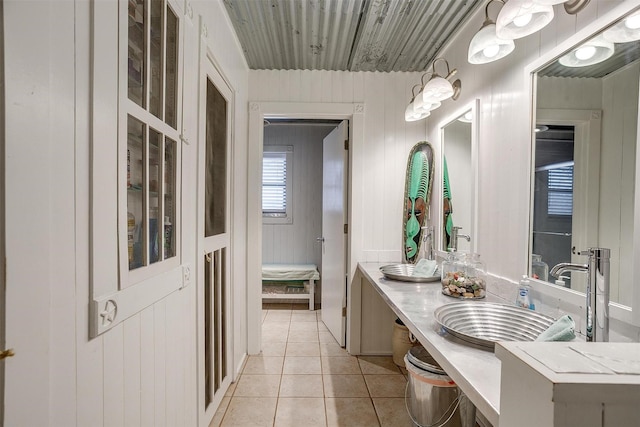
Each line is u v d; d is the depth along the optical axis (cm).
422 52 242
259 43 232
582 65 113
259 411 196
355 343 277
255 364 258
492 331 121
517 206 147
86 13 77
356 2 184
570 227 118
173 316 129
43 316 64
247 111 270
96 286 80
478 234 182
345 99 276
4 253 56
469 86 197
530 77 138
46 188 65
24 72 60
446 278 167
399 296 162
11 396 58
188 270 144
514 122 150
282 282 424
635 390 46
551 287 126
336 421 188
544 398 48
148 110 108
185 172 140
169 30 127
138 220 106
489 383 77
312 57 252
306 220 443
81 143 75
